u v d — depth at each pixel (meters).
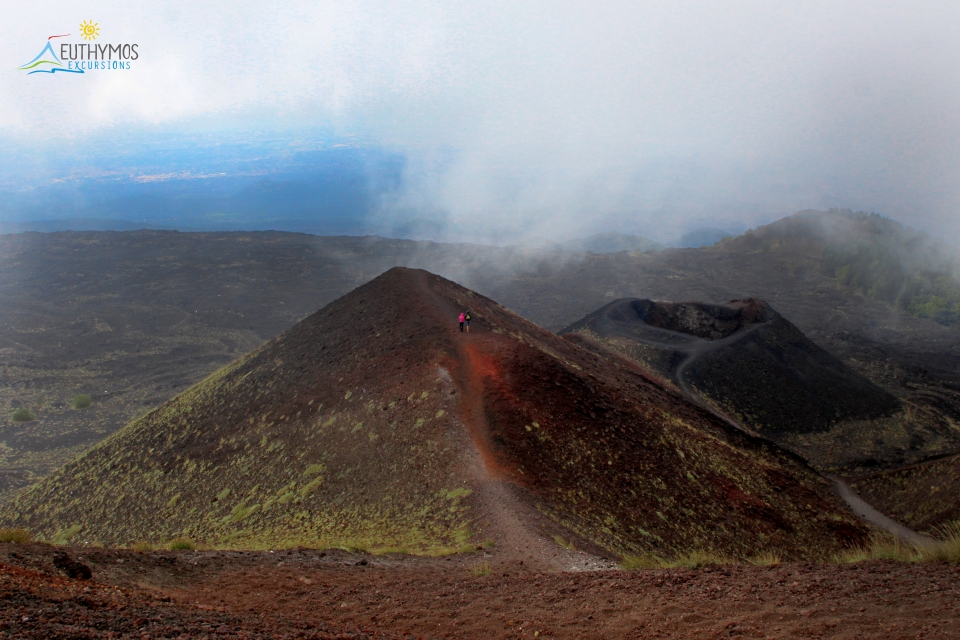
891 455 79.62
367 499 29.75
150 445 51.19
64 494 49.28
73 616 7.12
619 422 39.22
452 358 40.72
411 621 10.16
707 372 96.19
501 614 10.07
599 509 28.98
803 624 7.32
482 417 34.19
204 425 50.19
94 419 107.31
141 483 44.88
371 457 33.44
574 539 23.31
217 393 55.84
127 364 141.75
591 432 36.19
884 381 127.06
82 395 119.25
